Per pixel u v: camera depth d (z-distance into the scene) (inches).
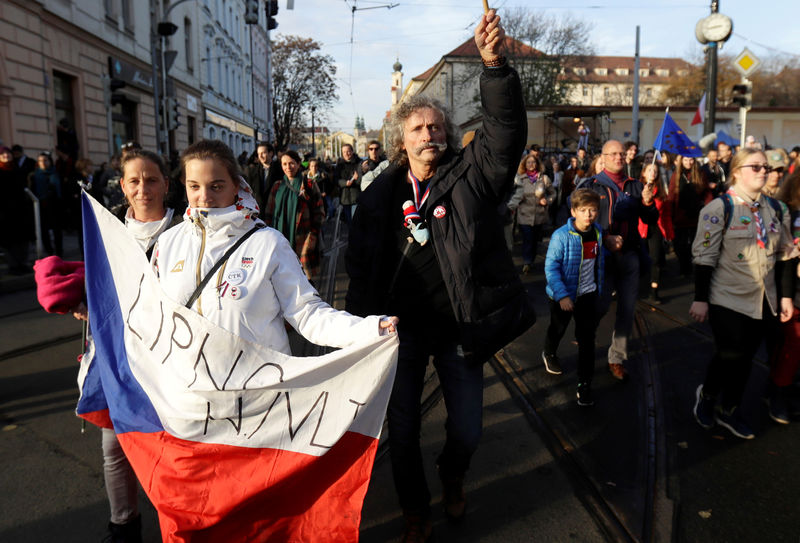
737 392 145.8
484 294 96.8
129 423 86.0
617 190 183.8
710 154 402.9
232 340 79.7
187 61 1115.9
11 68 529.7
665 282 338.0
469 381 101.1
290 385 82.0
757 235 138.2
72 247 480.7
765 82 1904.5
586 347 162.7
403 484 101.0
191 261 81.1
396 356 81.4
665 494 119.1
